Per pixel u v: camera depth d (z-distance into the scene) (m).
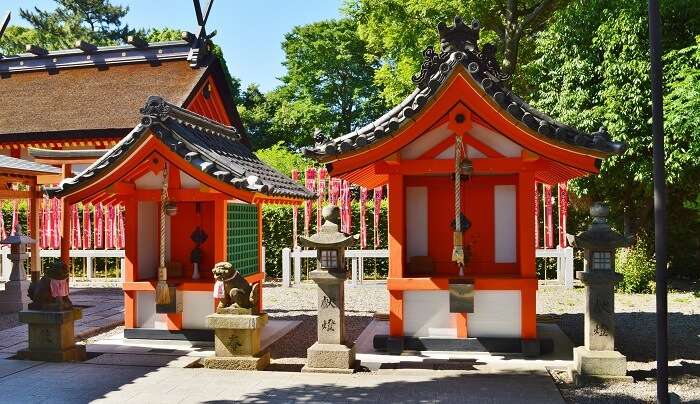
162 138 8.20
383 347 8.30
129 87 16.56
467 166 7.74
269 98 38.19
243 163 9.76
